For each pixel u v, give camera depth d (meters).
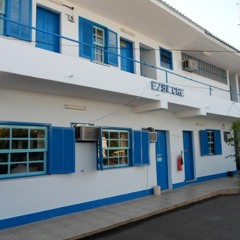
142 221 7.45
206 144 14.16
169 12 10.30
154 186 10.56
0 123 6.79
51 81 6.71
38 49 6.46
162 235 6.33
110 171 9.13
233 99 18.11
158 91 9.49
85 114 8.67
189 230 6.65
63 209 7.74
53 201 7.54
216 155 15.06
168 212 8.35
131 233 6.50
